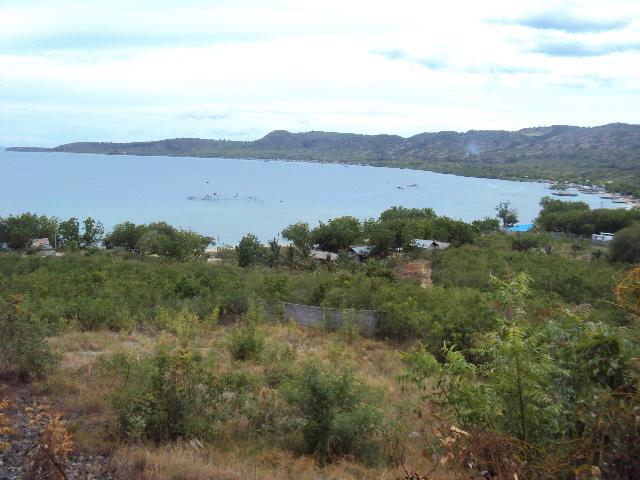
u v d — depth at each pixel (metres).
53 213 101.44
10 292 16.28
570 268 25.72
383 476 5.07
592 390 4.06
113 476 4.78
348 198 147.38
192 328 12.42
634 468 3.49
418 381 4.79
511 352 4.21
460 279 24.73
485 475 3.69
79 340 11.30
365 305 15.78
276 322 14.95
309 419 6.14
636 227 33.00
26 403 6.46
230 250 48.69
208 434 6.07
